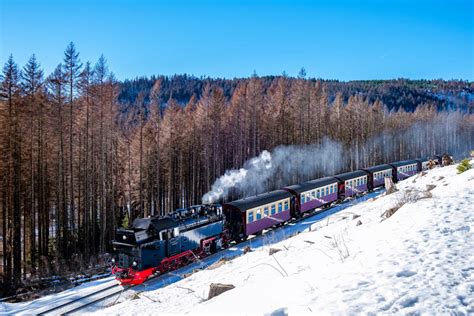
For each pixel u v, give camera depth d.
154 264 15.62
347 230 11.21
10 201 19.98
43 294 16.22
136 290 14.28
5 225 18.73
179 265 17.02
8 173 19.28
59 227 21.44
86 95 23.31
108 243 24.88
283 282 6.59
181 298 9.28
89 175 25.23
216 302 6.54
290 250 11.16
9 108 18.98
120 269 15.30
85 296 14.03
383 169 40.41
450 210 8.98
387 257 6.39
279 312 4.89
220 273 11.28
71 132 22.44
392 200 15.37
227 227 21.64
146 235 15.59
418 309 4.34
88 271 19.83
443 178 19.81
